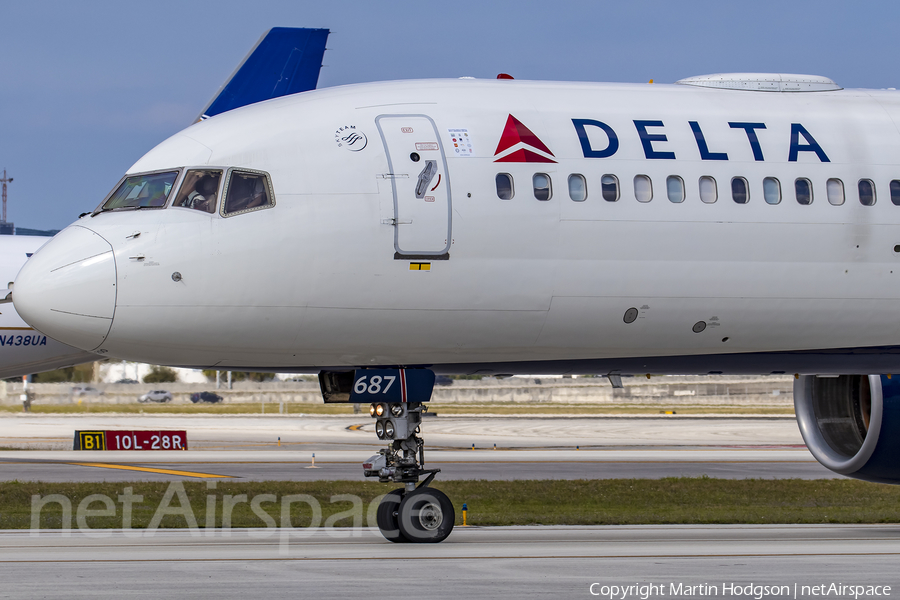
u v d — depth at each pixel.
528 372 62.56
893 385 68.44
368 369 58.41
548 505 88.06
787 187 60.06
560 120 59.19
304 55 121.00
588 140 58.62
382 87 59.91
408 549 54.75
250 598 39.03
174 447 161.50
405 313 55.84
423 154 56.38
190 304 53.84
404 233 55.03
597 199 57.41
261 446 172.00
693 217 58.38
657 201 58.16
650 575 45.22
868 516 76.69
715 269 58.66
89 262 53.44
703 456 154.62
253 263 53.94
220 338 55.06
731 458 150.75
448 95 59.47
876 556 52.78
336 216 54.69
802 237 59.66
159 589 40.91
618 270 57.44
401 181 55.62
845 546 57.84
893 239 60.91
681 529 68.81
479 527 69.44
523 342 58.53
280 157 55.53
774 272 59.41
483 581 43.16
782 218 59.53
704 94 63.81
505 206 56.22
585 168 57.81
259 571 45.75
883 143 62.47
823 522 74.69
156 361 57.16
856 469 71.25
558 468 129.25
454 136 57.22
